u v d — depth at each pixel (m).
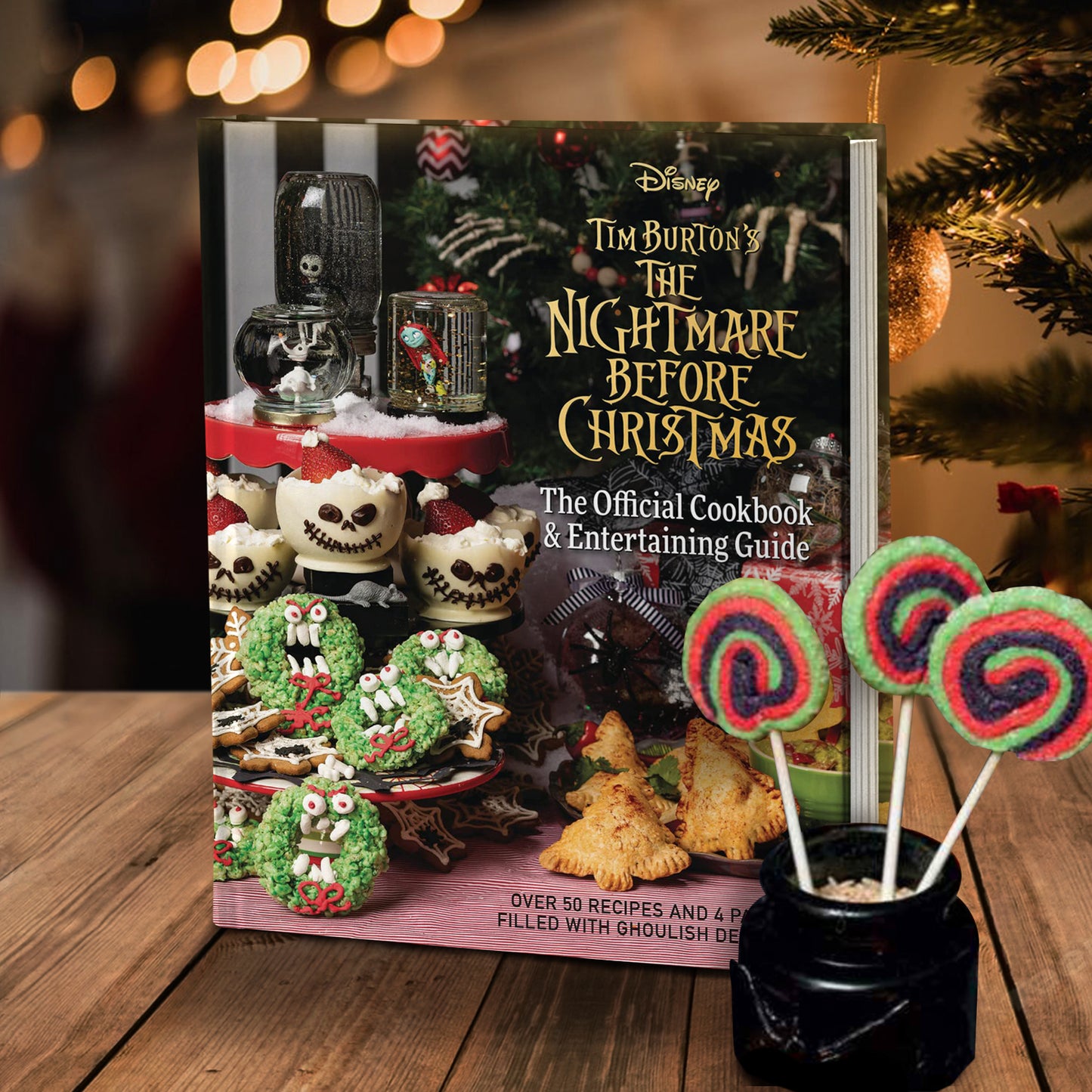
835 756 0.74
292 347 0.75
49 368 1.79
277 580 0.78
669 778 0.77
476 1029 0.71
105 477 1.81
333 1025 0.72
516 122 0.72
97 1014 0.73
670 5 1.66
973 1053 0.68
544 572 0.76
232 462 0.78
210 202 0.76
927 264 0.83
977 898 0.83
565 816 0.78
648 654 0.75
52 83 1.74
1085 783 0.99
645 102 1.69
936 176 0.83
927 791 0.98
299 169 0.75
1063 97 0.84
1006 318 1.55
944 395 0.88
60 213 1.77
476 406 0.75
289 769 0.80
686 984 0.76
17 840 0.93
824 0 0.85
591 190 0.72
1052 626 0.62
